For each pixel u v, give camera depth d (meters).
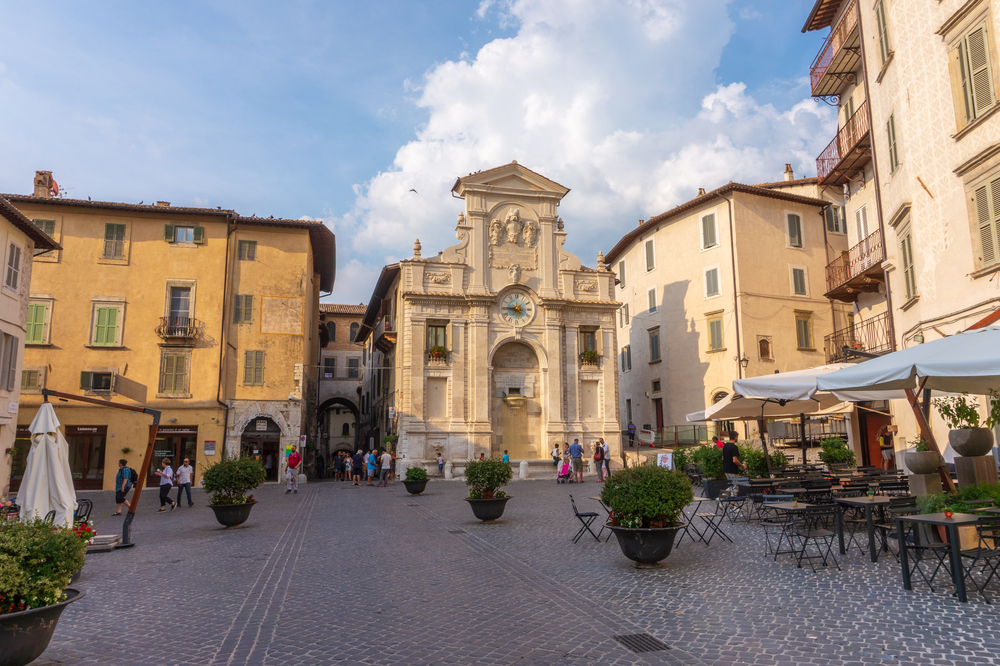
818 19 26.27
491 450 35.75
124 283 33.72
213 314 34.28
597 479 33.59
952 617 6.99
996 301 14.50
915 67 17.58
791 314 38.16
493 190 38.41
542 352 37.50
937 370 8.68
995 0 14.48
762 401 18.53
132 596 9.52
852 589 8.33
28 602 5.94
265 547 13.61
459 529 15.55
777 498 12.58
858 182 27.06
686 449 30.55
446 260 37.12
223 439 33.50
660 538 10.07
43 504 12.23
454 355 36.16
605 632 7.14
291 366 35.22
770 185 41.56
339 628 7.64
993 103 14.60
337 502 23.22
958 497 9.76
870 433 28.22
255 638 7.35
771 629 6.97
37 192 35.88
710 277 38.84
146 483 32.12
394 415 37.16
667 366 41.66
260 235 36.12
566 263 39.28
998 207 14.48
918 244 17.58
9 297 23.59
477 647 6.81
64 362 32.47
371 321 52.56
